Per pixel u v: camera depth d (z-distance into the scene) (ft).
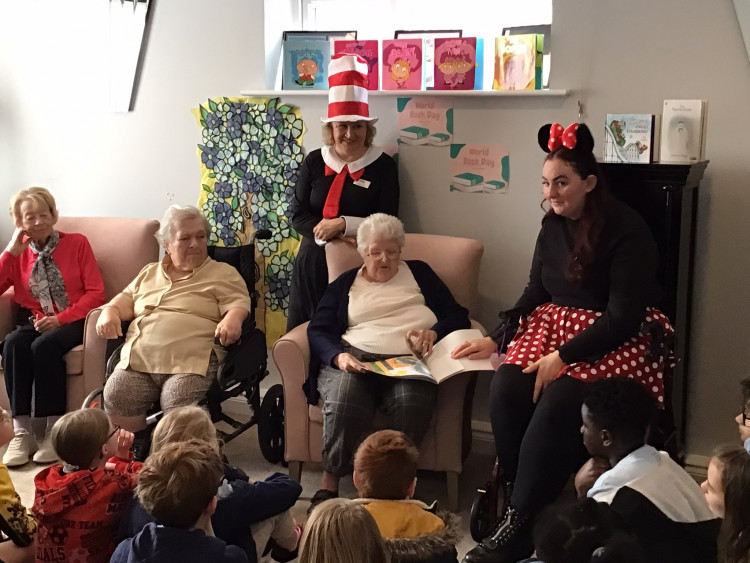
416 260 10.43
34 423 11.44
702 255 9.75
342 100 10.48
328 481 9.27
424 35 11.37
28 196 11.37
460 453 9.40
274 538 7.56
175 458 5.84
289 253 12.05
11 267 11.69
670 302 8.93
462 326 9.86
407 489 6.23
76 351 10.90
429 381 9.09
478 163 10.76
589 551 4.96
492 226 10.85
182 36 12.10
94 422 6.88
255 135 11.93
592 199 8.43
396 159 11.21
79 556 6.74
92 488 6.75
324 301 10.16
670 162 8.90
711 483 5.73
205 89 12.12
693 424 10.15
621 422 6.23
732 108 9.37
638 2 9.58
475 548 8.10
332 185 10.89
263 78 11.76
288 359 9.67
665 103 8.90
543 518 5.35
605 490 5.89
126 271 11.86
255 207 12.14
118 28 12.37
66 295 11.58
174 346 10.13
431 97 10.82
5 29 13.08
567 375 8.20
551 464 7.93
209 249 11.47
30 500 9.72
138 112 12.60
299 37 11.52
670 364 8.52
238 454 11.10
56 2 12.67
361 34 12.17
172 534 5.72
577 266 8.52
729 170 9.50
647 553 5.38
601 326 8.21
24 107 13.26
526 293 9.32
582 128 8.33
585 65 9.96
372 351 9.69
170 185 12.66
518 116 10.43
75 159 13.14
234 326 10.10
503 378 8.55
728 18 9.21
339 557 4.96
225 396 10.27
